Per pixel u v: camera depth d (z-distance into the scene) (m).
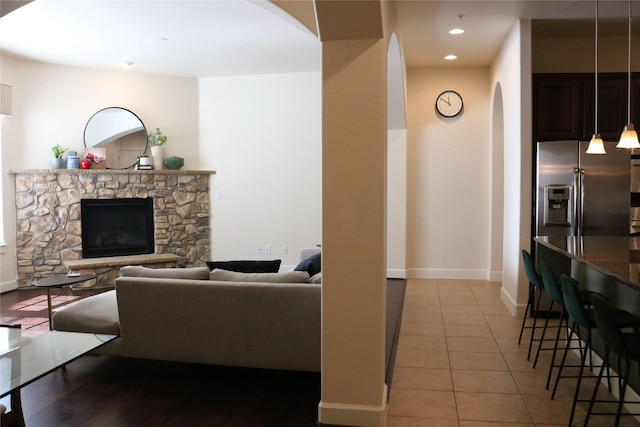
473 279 7.26
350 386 3.02
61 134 7.07
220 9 4.81
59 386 3.61
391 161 7.21
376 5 2.68
